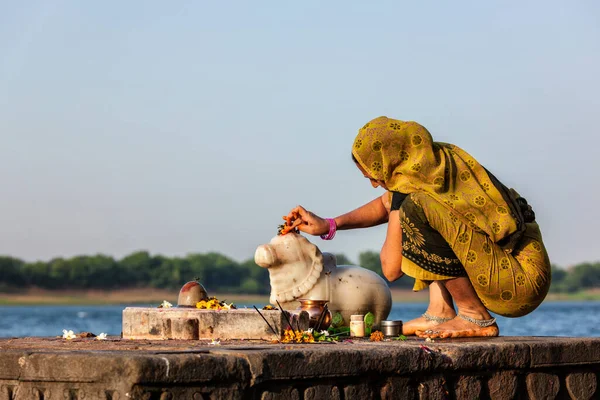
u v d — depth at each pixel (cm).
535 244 656
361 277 728
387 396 507
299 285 708
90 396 421
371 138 656
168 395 417
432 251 636
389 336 657
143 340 573
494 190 647
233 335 576
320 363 472
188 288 640
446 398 536
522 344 578
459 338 640
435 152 657
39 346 512
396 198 658
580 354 610
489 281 634
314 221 716
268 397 454
